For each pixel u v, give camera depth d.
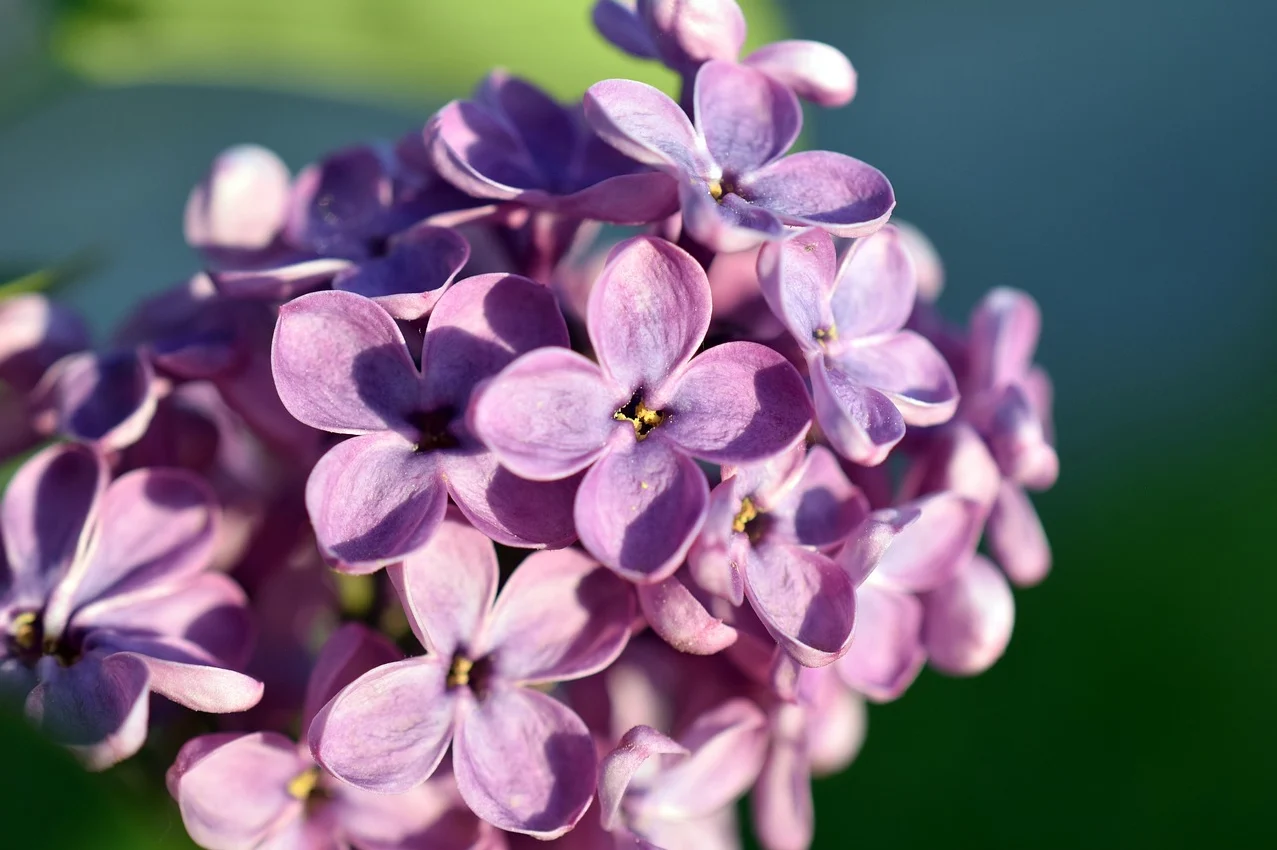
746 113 0.18
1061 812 0.27
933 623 0.20
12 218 0.33
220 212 0.20
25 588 0.18
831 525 0.18
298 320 0.18
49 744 0.16
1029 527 0.20
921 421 0.18
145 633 0.18
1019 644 0.29
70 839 0.16
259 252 0.20
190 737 0.19
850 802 0.27
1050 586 0.30
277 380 0.18
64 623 0.18
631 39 0.19
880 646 0.19
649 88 0.18
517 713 0.18
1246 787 0.27
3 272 0.20
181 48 0.22
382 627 0.19
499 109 0.19
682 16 0.18
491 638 0.18
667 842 0.19
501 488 0.18
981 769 0.27
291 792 0.18
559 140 0.19
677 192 0.18
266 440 0.19
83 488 0.19
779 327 0.18
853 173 0.18
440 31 0.22
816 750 0.21
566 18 0.22
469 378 0.18
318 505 0.17
